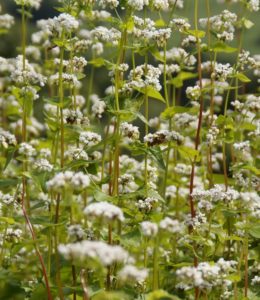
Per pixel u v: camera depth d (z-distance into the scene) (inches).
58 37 400.2
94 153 465.7
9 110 575.8
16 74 424.8
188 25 427.8
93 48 532.4
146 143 405.7
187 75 491.5
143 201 386.0
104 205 287.7
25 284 396.8
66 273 373.1
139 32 425.7
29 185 506.6
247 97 480.4
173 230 297.1
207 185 504.1
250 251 450.0
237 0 497.7
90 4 401.7
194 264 386.0
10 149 384.8
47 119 409.1
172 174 543.2
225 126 455.5
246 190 432.5
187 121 490.3
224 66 438.0
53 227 368.2
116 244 384.2
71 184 302.5
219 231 374.0
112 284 360.8
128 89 398.0
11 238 406.0
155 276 317.7
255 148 441.1
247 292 387.9
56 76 441.7
